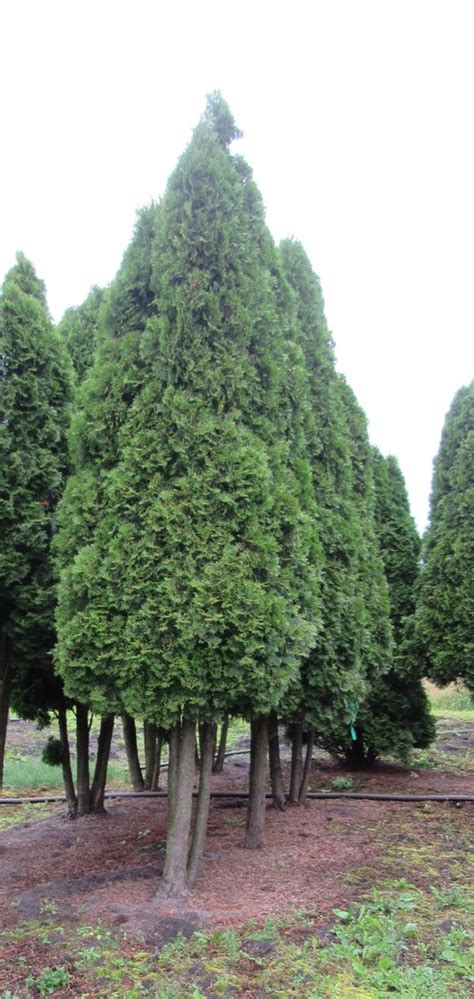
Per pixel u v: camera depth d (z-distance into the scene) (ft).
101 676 16.10
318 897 16.08
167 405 16.15
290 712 23.89
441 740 43.01
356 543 24.80
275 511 16.60
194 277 17.01
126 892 16.61
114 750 41.06
